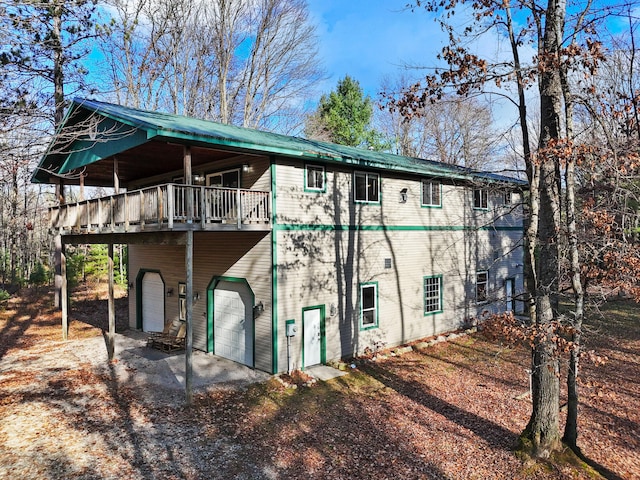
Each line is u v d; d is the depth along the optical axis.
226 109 28.23
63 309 14.69
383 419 8.34
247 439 7.48
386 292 13.79
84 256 31.72
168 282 15.27
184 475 6.30
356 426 8.03
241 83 29.02
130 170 14.57
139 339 15.02
